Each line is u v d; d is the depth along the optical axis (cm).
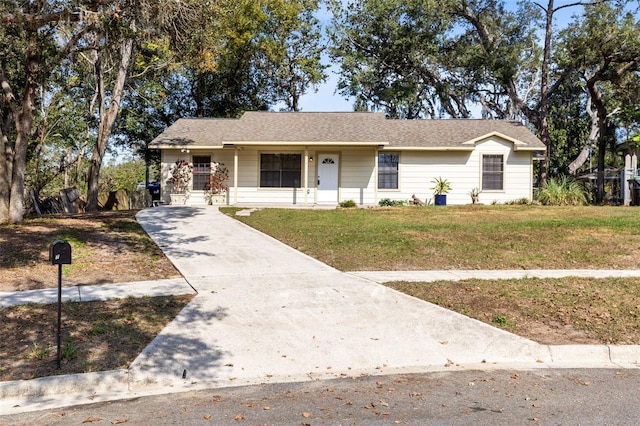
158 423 430
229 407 471
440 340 677
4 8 1159
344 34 3628
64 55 1355
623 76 2777
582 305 772
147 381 549
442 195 2217
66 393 521
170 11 1309
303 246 1270
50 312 728
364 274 999
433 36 3481
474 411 451
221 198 2239
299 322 743
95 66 2111
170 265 1085
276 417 442
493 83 3759
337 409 460
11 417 452
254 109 3644
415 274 997
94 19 1161
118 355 593
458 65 3616
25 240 1142
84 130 3059
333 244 1277
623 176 2541
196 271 1021
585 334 668
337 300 832
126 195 2666
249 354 635
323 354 641
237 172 2250
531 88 3922
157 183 3634
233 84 3500
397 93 3562
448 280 938
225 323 724
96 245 1205
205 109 3581
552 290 857
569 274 988
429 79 3766
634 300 789
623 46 2575
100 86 2131
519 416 438
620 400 477
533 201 2327
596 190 2858
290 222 1612
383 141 2164
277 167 2270
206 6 1410
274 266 1066
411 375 571
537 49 3681
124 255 1146
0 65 1324
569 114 4388
